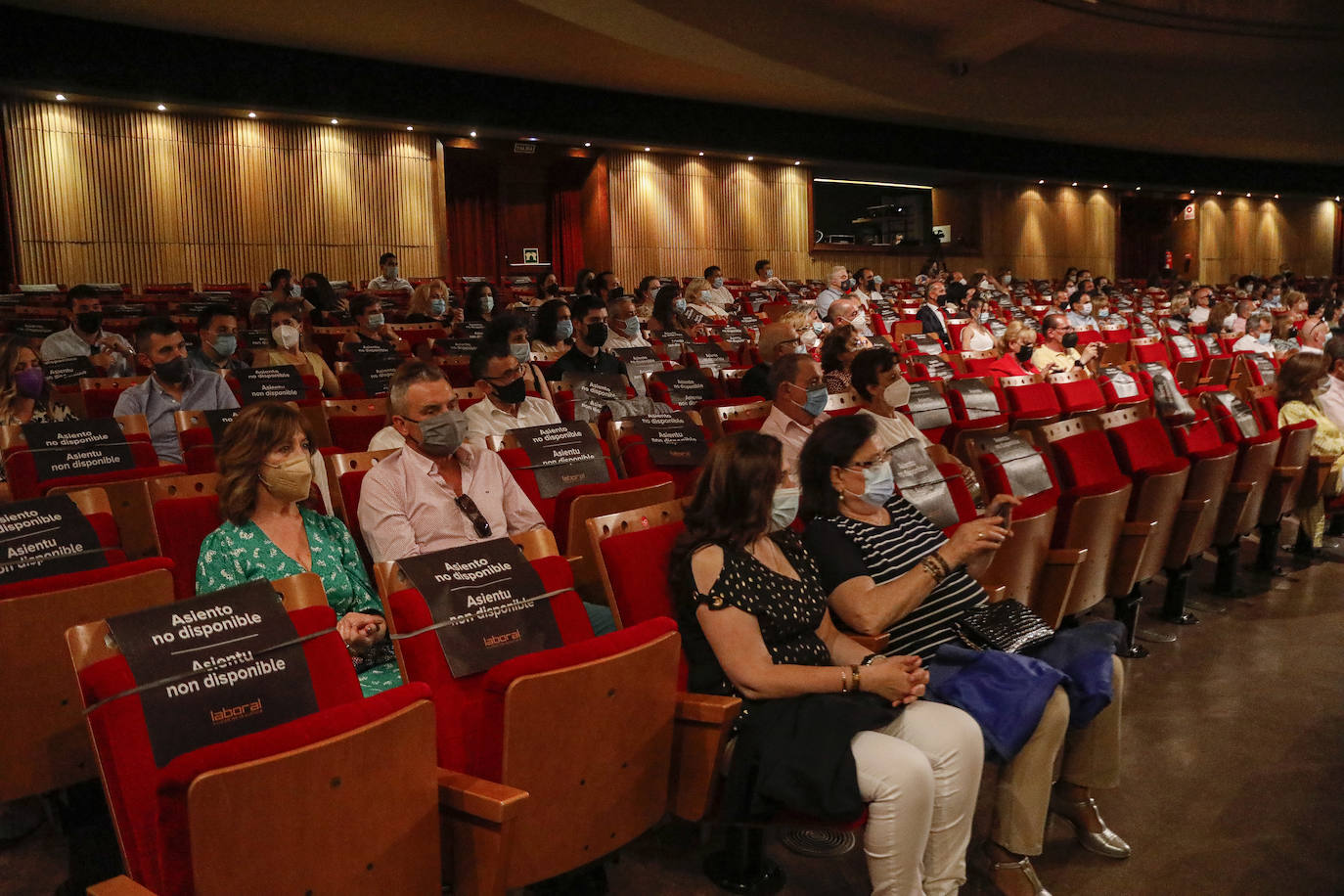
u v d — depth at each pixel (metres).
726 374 6.62
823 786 2.11
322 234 16.09
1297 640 4.43
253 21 12.87
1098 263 25.67
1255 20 17.06
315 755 1.51
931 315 12.34
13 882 2.43
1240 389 8.82
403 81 15.30
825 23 14.68
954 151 21.50
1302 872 2.64
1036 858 2.72
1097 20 16.25
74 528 2.63
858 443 2.83
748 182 20.59
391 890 1.68
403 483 3.11
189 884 1.44
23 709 2.23
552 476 3.70
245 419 2.63
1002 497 2.83
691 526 2.46
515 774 1.84
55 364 6.38
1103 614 4.77
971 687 2.51
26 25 12.23
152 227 14.76
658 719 2.11
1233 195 27.28
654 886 2.53
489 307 9.54
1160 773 3.21
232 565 2.61
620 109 17.48
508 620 2.17
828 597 2.75
